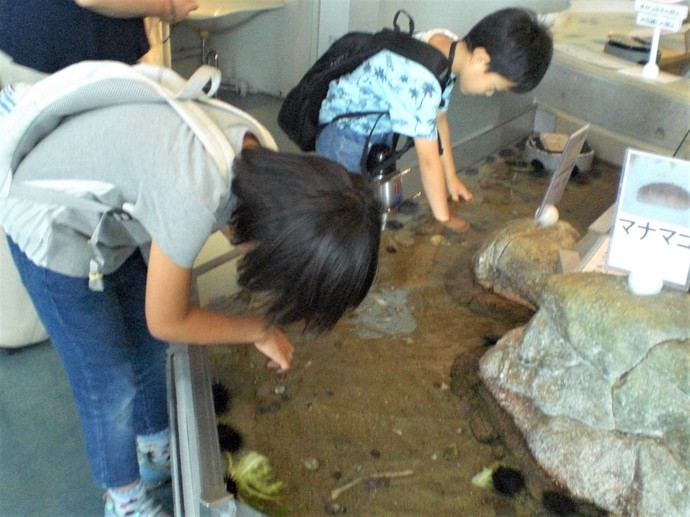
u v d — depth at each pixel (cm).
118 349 100
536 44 133
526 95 183
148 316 83
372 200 77
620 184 100
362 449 101
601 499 95
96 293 96
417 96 138
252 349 116
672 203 97
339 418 106
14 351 158
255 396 108
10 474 128
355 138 152
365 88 145
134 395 105
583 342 98
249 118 88
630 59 175
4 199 90
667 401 91
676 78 164
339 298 74
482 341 122
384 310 127
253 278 75
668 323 92
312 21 282
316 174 73
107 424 103
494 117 185
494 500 95
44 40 120
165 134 78
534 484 98
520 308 131
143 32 136
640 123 163
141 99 83
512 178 168
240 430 101
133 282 104
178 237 75
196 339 89
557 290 103
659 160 97
